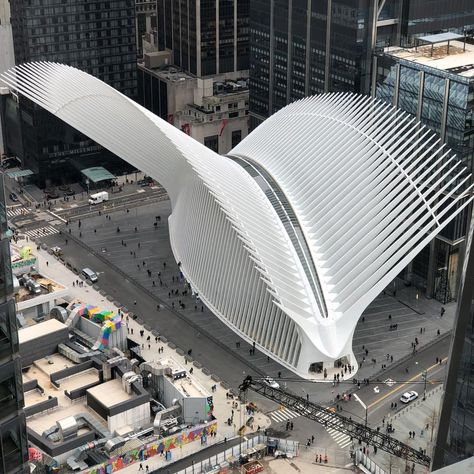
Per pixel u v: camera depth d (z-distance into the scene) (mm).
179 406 189625
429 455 175500
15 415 68375
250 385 193500
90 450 178000
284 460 179375
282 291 197750
